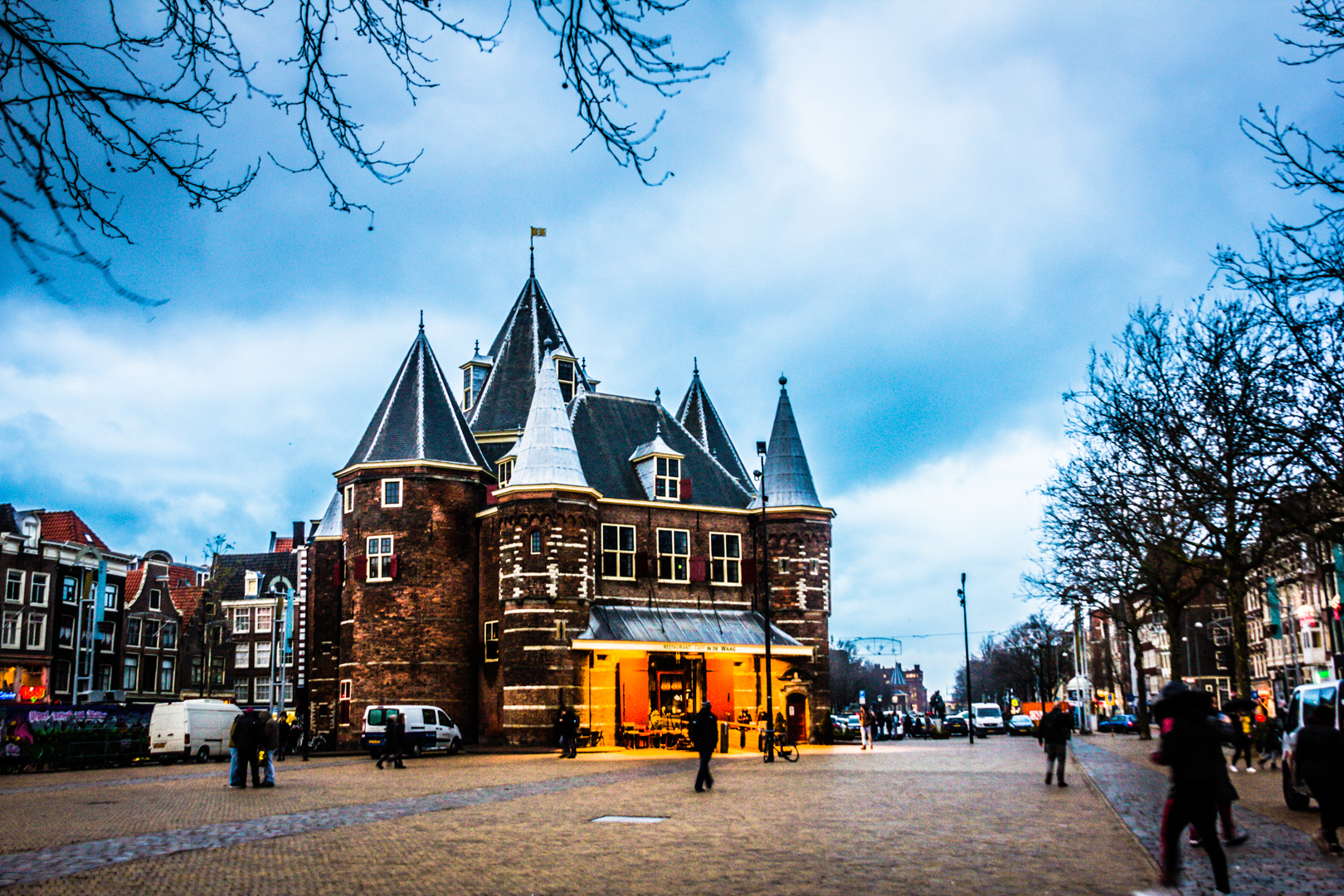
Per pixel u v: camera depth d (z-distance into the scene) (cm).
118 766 3888
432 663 4891
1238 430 2759
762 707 5019
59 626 6225
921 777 2727
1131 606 5447
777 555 5238
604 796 2233
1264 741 3095
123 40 585
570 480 4775
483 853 1402
